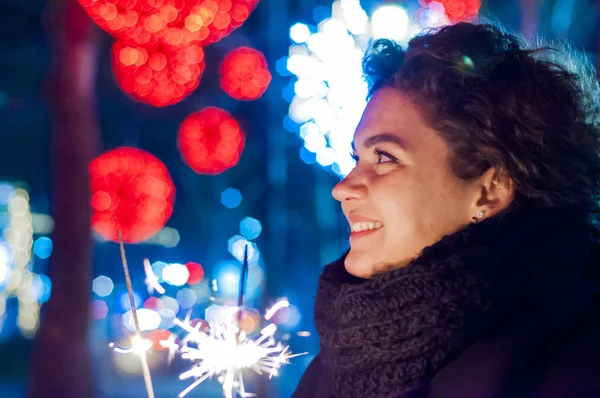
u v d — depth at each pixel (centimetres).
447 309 153
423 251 160
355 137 177
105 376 790
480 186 167
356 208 173
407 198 165
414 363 154
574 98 173
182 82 774
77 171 604
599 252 173
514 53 173
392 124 170
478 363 151
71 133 605
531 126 165
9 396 834
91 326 601
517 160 164
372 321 158
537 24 731
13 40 1035
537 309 158
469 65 166
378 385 157
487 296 153
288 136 986
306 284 1062
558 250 161
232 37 975
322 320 176
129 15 638
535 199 166
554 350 152
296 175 1068
